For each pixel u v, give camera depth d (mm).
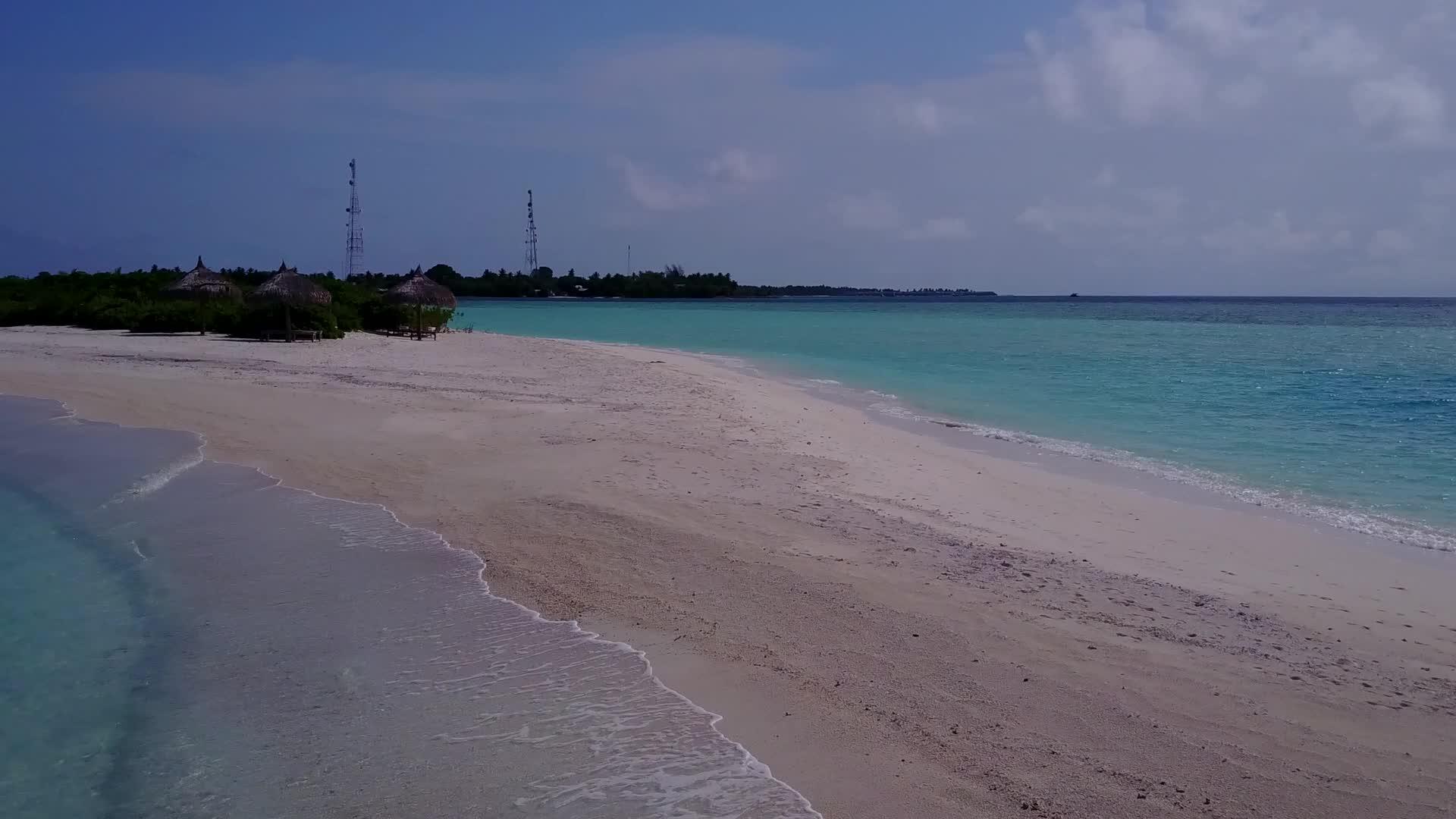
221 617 6758
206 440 12695
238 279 46406
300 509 9492
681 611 6844
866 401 20125
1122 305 165625
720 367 27641
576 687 5664
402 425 13961
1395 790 4617
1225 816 4359
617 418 15188
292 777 4695
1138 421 17484
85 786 4633
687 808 4410
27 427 13508
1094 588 7539
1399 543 9469
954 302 196375
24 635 6461
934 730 5156
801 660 6031
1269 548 9195
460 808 4426
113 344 25781
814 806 4434
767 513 9508
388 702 5484
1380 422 17344
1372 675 6020
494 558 8016
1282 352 35406
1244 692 5672
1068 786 4602
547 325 55500
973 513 10125
